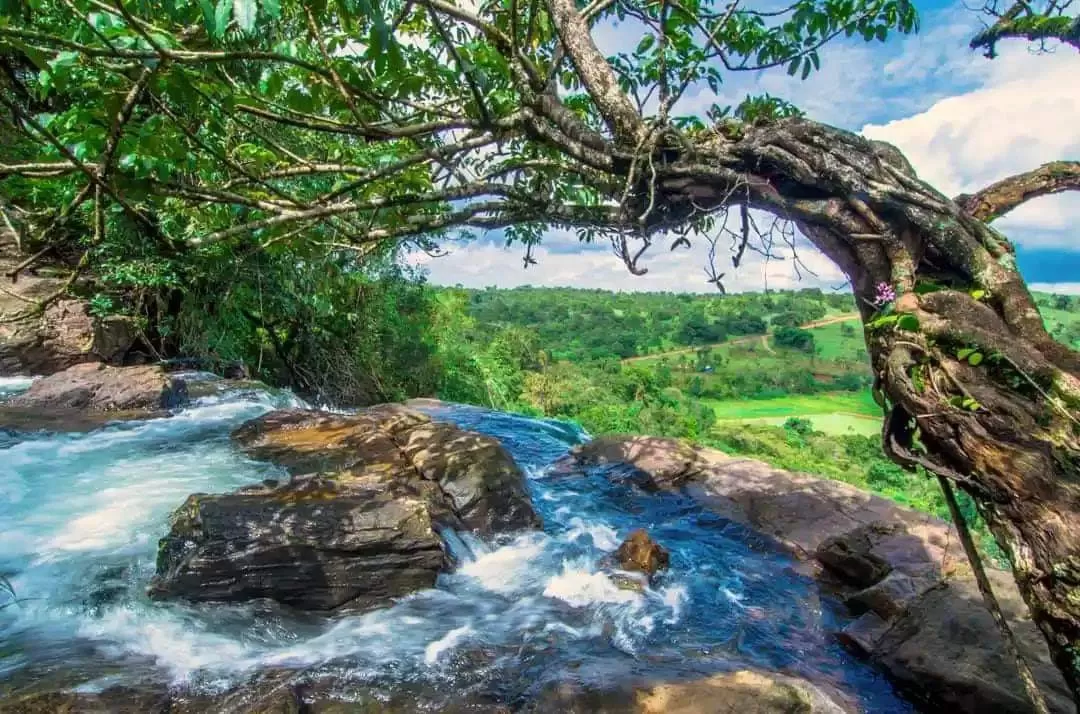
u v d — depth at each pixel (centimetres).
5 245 863
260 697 287
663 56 215
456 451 576
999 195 183
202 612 356
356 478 538
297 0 176
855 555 466
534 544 506
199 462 570
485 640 363
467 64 188
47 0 158
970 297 162
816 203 183
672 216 217
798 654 375
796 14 266
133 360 918
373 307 1374
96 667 303
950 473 151
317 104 207
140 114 195
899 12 251
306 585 380
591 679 311
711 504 619
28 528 430
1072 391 141
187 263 871
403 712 295
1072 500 135
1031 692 156
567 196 296
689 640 383
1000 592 368
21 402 680
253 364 1211
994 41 203
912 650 345
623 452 753
